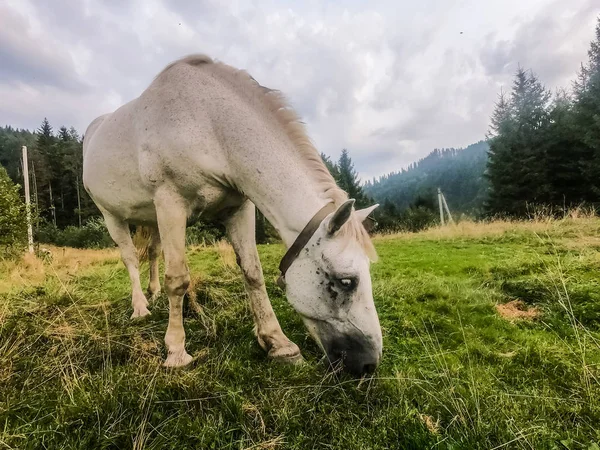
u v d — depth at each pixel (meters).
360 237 1.88
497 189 19.75
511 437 1.41
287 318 2.93
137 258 3.52
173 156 2.16
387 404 1.73
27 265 6.38
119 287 4.28
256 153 2.05
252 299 2.45
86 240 19.86
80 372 2.12
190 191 2.24
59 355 2.30
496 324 2.70
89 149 3.20
